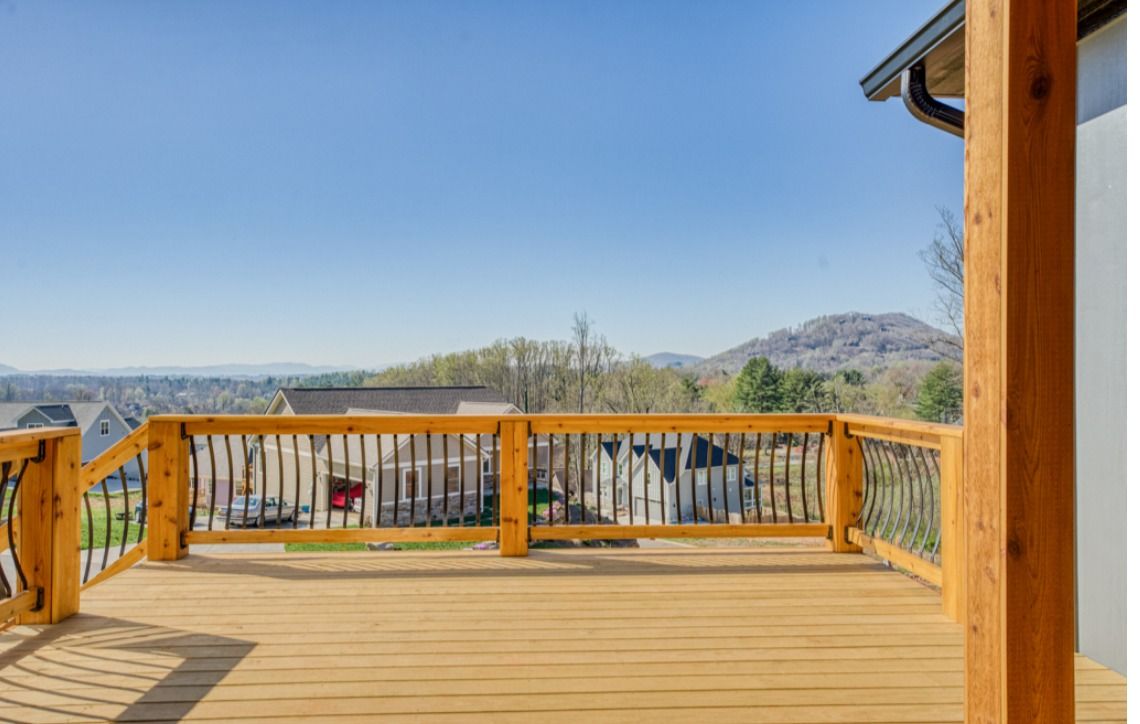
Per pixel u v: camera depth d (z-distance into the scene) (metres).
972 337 1.69
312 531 4.50
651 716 2.44
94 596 3.73
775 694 2.60
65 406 19.03
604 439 6.82
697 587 3.90
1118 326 2.79
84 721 2.39
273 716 2.43
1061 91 1.55
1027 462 1.56
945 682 2.70
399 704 2.52
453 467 10.90
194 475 4.61
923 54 3.52
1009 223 1.55
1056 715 1.56
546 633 3.22
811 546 4.80
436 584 3.96
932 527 3.80
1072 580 1.57
